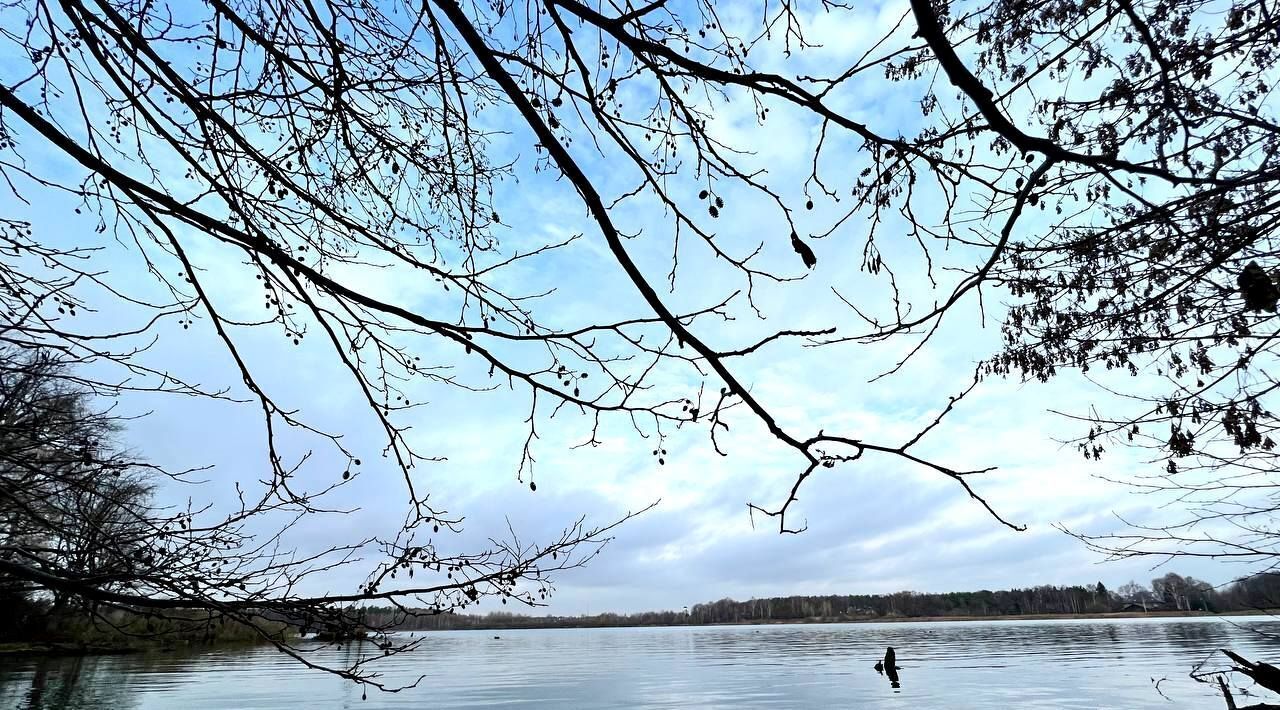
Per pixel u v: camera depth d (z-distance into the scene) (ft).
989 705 75.00
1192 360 14.84
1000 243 6.66
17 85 10.27
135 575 10.59
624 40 6.33
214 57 10.23
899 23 6.22
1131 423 15.81
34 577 9.90
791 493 6.32
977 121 8.14
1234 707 22.91
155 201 7.91
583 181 6.34
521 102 6.36
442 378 10.70
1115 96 11.85
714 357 6.47
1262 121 11.25
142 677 103.24
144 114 9.22
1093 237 12.52
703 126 7.93
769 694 91.15
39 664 106.73
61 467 12.91
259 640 10.75
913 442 6.04
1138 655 141.49
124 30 8.48
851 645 219.61
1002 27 12.46
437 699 93.71
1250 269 8.77
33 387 12.97
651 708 81.71
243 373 10.57
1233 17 12.14
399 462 10.87
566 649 280.92
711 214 7.54
